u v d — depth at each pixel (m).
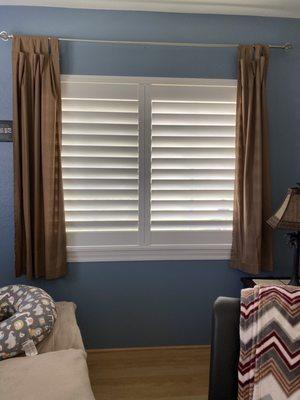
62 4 2.32
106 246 2.54
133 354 2.58
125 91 2.44
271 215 2.49
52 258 2.40
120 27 2.40
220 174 2.57
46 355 1.58
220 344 1.47
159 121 2.49
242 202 2.49
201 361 2.50
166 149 2.51
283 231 2.63
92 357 2.54
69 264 2.53
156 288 2.62
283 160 2.60
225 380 1.46
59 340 1.76
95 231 2.52
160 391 2.18
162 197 2.55
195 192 2.56
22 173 2.34
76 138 2.45
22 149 2.31
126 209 2.54
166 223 2.57
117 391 2.17
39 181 2.35
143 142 2.49
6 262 2.50
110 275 2.58
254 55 2.42
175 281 2.62
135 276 2.59
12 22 2.33
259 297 1.45
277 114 2.55
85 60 2.39
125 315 2.62
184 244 2.59
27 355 1.63
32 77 2.29
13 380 1.38
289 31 2.51
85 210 2.50
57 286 2.54
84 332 2.60
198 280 2.63
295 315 1.38
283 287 1.49
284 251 2.65
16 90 2.27
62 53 2.37
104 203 2.52
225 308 1.49
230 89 2.50
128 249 2.55
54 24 2.36
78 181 2.48
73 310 2.12
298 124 2.58
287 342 1.36
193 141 2.52
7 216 2.47
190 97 2.48
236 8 2.39
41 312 1.77
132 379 2.29
